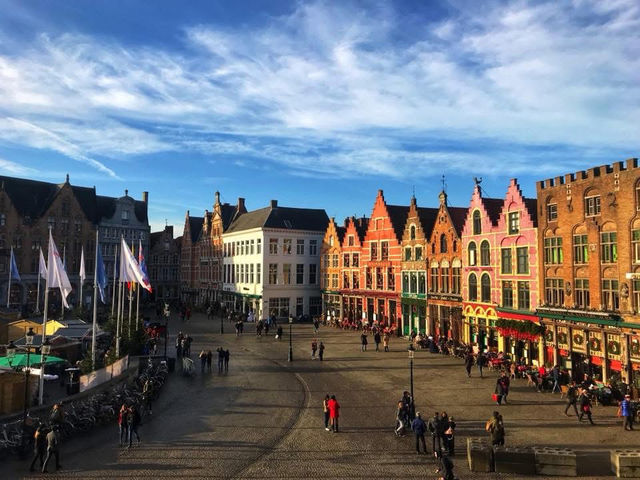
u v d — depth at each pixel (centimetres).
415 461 1680
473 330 3722
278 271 6206
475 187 3734
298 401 2445
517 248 3291
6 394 1956
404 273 4641
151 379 2548
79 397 2102
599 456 1692
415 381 2838
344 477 1545
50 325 3216
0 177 6594
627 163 2495
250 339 4525
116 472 1581
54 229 6725
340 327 5434
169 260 8938
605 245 2631
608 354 2581
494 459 1595
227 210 7638
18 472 1583
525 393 2550
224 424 2086
